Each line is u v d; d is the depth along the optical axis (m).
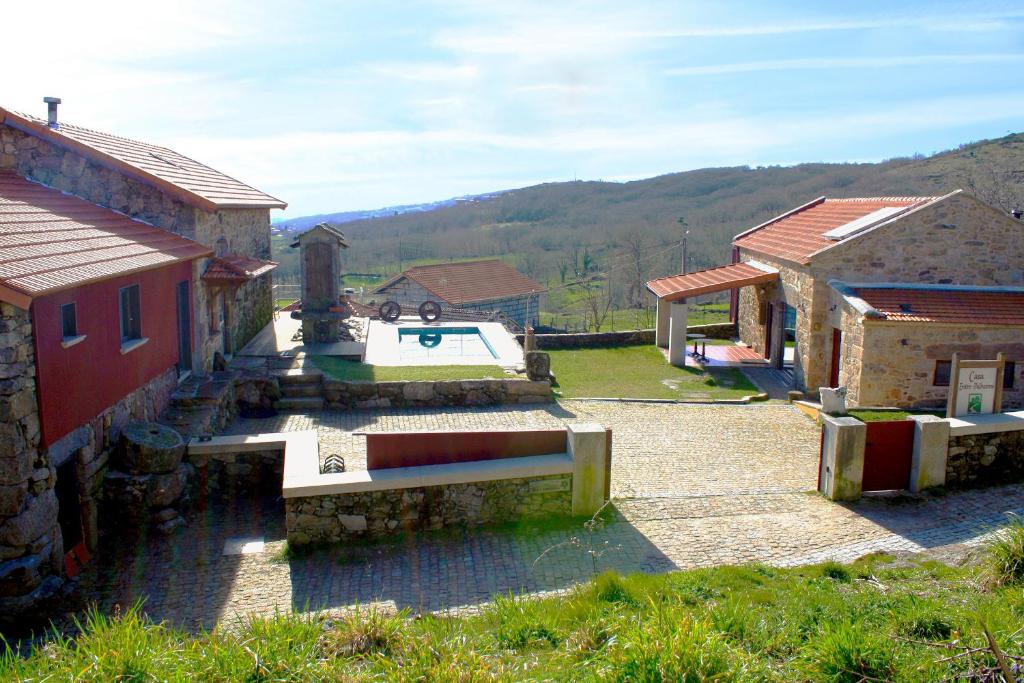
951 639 5.61
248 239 20.52
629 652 5.15
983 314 16.50
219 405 13.77
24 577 8.21
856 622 5.84
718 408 17.20
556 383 19.23
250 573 9.22
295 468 10.37
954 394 11.84
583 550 9.48
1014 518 9.73
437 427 14.70
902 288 17.67
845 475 11.05
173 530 10.52
